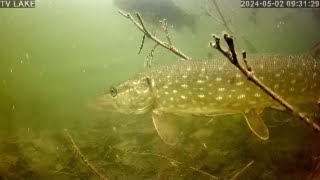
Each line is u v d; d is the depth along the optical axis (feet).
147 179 2.07
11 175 2.26
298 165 1.99
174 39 6.84
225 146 2.31
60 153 2.56
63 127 3.40
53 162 2.39
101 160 2.35
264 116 2.60
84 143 2.68
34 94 5.30
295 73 1.54
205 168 2.10
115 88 1.80
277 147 2.20
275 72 1.54
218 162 2.14
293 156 2.08
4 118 3.91
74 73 7.18
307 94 1.57
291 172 1.94
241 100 1.60
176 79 1.67
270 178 1.92
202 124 2.64
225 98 1.61
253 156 2.16
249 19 6.72
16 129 3.47
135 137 2.76
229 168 2.07
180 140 2.43
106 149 2.53
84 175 2.18
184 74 1.66
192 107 1.69
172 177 2.06
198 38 6.45
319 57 1.57
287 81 1.54
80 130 3.16
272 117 2.59
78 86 5.77
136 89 1.75
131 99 1.76
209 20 5.55
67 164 2.35
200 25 5.84
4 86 5.32
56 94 5.27
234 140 2.35
